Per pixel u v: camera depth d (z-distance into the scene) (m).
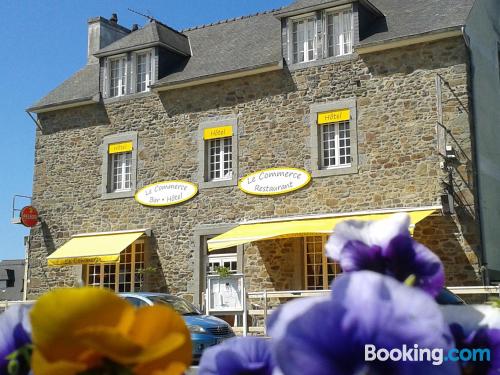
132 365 0.98
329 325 0.90
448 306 1.19
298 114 18.44
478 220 16.17
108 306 0.99
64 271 21.58
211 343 13.02
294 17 18.88
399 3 18.92
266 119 18.88
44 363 0.95
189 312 14.21
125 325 1.00
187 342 1.03
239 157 19.12
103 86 21.78
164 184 20.16
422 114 16.89
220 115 19.61
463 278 15.84
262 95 19.03
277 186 18.39
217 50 21.20
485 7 18.78
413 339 0.89
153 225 20.17
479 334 1.14
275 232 17.22
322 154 18.11
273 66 18.67
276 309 0.93
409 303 0.90
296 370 0.89
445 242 16.14
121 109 21.36
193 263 19.31
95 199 21.36
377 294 0.91
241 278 15.95
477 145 16.64
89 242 20.72
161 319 1.03
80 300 0.97
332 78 18.09
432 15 17.59
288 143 18.45
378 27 18.23
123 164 21.33
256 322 17.86
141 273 20.05
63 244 21.67
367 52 17.64
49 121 22.72
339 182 17.62
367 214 16.95
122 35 25.64
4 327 1.19
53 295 0.97
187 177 19.88
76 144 22.06
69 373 0.95
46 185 22.36
